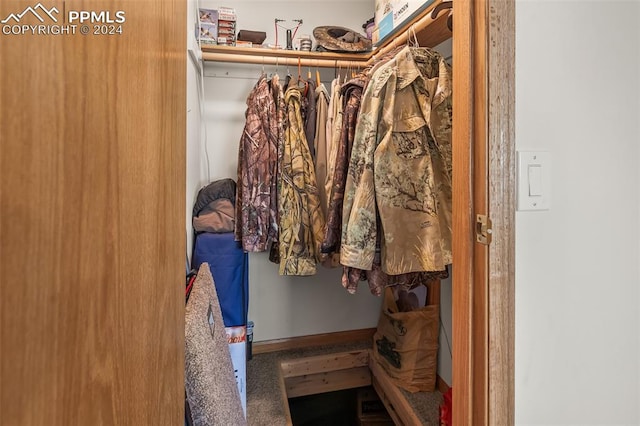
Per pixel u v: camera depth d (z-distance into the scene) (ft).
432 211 3.53
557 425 2.27
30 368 0.84
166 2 1.75
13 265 0.80
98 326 1.09
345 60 5.97
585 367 2.35
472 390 2.12
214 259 4.84
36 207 0.86
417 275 3.90
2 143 0.77
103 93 1.12
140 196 1.39
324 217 5.39
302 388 6.51
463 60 2.11
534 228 2.16
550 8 2.13
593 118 2.30
